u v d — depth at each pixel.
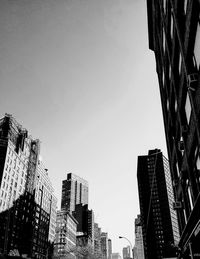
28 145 110.31
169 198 157.38
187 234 22.06
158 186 161.62
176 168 29.41
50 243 122.94
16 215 89.94
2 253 75.00
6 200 83.38
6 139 89.19
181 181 25.19
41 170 121.44
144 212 157.00
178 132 25.17
